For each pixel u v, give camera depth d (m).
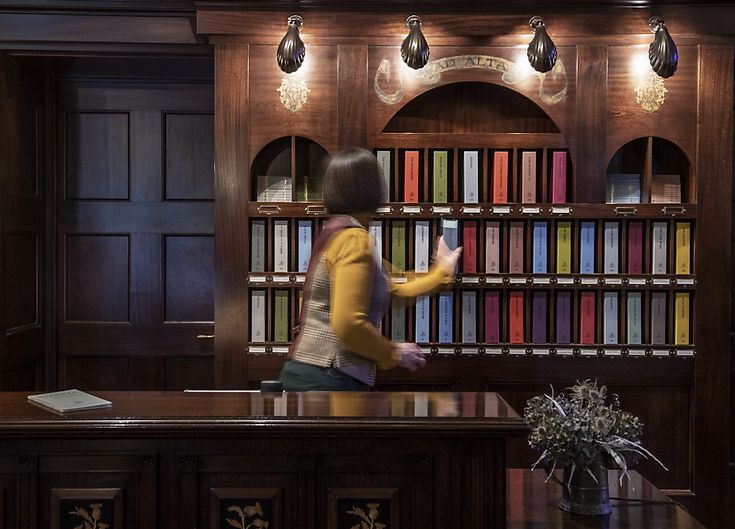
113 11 4.16
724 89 4.07
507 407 2.33
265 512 2.19
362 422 2.15
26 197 4.53
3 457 2.17
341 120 4.10
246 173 4.11
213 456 2.19
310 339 2.53
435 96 4.37
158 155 4.86
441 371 4.13
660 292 4.17
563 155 4.15
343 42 4.09
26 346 4.53
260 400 2.42
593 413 2.49
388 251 4.18
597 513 2.46
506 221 4.18
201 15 4.06
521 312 4.18
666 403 4.15
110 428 2.14
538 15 4.07
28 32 4.16
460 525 2.19
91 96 4.84
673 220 4.13
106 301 4.88
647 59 4.08
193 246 4.89
